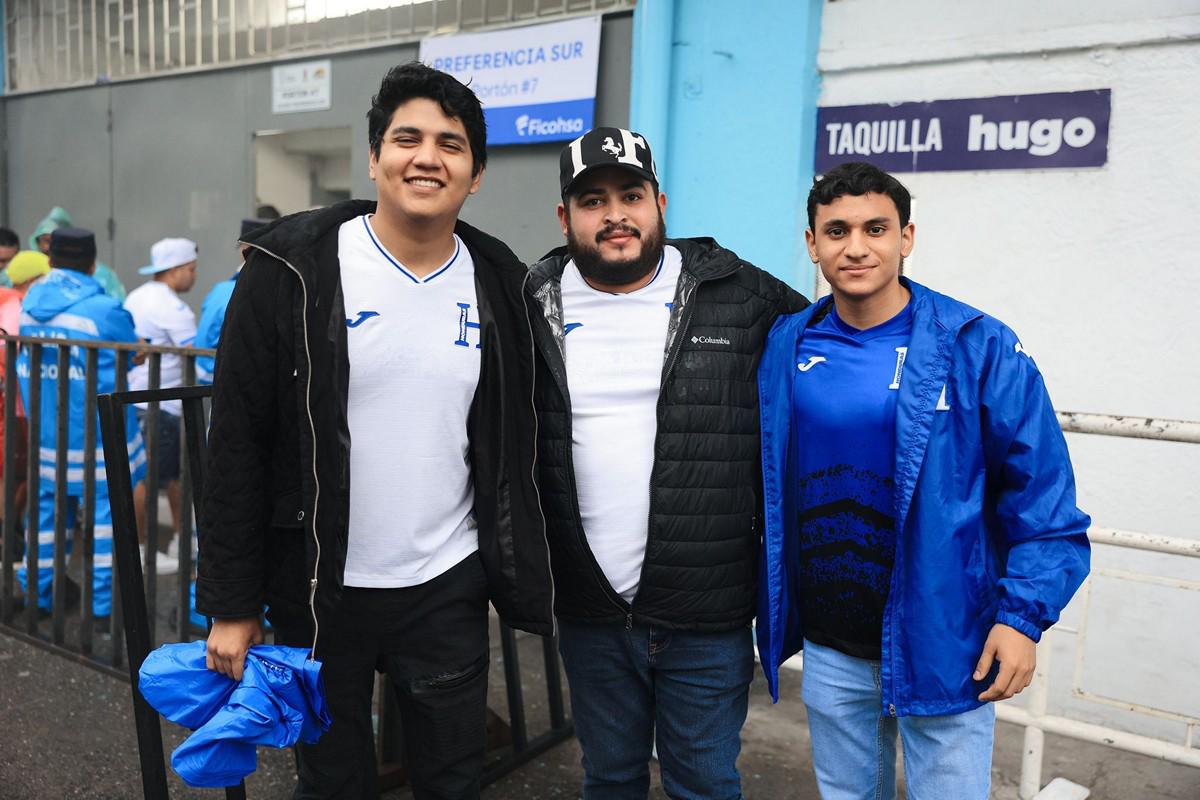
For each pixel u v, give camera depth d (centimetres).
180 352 349
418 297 196
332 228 196
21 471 461
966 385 185
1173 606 334
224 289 446
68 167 690
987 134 357
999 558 192
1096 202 339
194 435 253
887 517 192
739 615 218
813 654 209
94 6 657
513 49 464
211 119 602
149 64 632
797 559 209
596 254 209
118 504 218
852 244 187
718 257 223
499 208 483
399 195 187
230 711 180
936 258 372
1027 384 184
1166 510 334
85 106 671
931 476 185
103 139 664
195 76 606
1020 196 353
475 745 216
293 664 187
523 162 472
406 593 201
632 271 211
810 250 202
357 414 194
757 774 310
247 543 190
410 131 187
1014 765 321
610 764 232
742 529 217
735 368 215
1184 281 326
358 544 199
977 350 185
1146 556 338
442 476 202
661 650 217
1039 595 177
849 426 193
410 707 211
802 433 201
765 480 210
